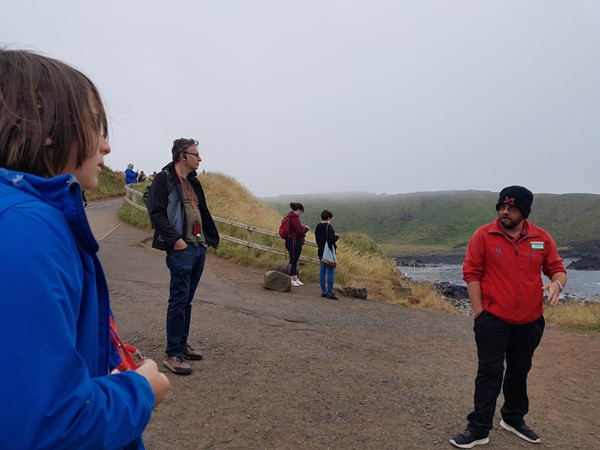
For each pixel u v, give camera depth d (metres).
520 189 3.77
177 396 4.05
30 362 0.86
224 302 8.16
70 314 0.98
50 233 0.96
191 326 6.33
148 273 9.52
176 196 4.45
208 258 12.92
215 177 25.22
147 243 13.23
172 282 4.50
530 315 3.72
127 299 7.26
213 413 3.83
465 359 6.50
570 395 5.41
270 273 10.15
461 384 5.27
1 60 1.10
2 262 0.88
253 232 14.38
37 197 1.03
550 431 4.28
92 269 1.12
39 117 1.06
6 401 0.85
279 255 12.97
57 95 1.09
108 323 1.20
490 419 3.77
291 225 11.16
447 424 4.12
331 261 10.14
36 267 0.90
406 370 5.57
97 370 1.15
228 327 6.52
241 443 3.41
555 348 7.93
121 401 1.01
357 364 5.55
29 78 1.08
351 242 20.84
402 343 7.02
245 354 5.40
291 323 7.30
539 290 3.74
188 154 4.47
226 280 10.57
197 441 3.37
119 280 8.54
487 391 3.75
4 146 1.05
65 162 1.13
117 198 34.31
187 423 3.61
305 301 9.50
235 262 12.91
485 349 3.77
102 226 15.53
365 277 14.08
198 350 5.35
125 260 10.60
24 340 0.86
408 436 3.81
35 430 0.85
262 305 8.41
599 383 5.96
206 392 4.21
